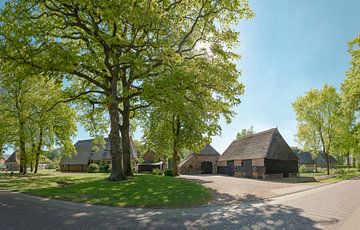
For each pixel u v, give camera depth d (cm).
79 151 7006
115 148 2112
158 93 1814
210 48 2275
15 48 1692
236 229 870
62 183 2138
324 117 5200
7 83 1905
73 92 2348
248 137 4994
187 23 2369
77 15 1888
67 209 1177
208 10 2147
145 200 1377
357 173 5284
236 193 1792
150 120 3462
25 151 4094
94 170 5612
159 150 4056
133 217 1030
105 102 2167
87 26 2127
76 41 2262
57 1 1830
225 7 2134
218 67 2147
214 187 2094
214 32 2214
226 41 2258
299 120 5428
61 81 1894
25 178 3125
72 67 1773
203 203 1362
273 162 3894
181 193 1600
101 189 1700
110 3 1617
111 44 1873
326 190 2122
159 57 1927
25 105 3734
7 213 1084
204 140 3394
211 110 2383
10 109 3741
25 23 1741
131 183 1944
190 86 1980
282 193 1866
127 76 2645
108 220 973
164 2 1912
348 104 3334
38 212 1105
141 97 1903
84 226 884
